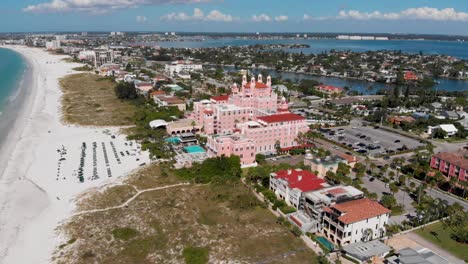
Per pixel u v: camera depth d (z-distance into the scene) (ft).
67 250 425.69
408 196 576.61
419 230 472.03
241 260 410.11
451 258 412.57
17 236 457.68
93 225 477.36
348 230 428.97
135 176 630.33
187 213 514.27
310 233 465.47
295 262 404.98
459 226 476.13
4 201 545.03
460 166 625.00
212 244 441.27
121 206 529.86
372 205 458.50
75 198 553.64
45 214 509.35
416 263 374.22
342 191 501.56
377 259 407.44
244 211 523.29
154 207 526.98
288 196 535.19
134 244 438.81
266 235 460.14
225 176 614.34
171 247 434.71
